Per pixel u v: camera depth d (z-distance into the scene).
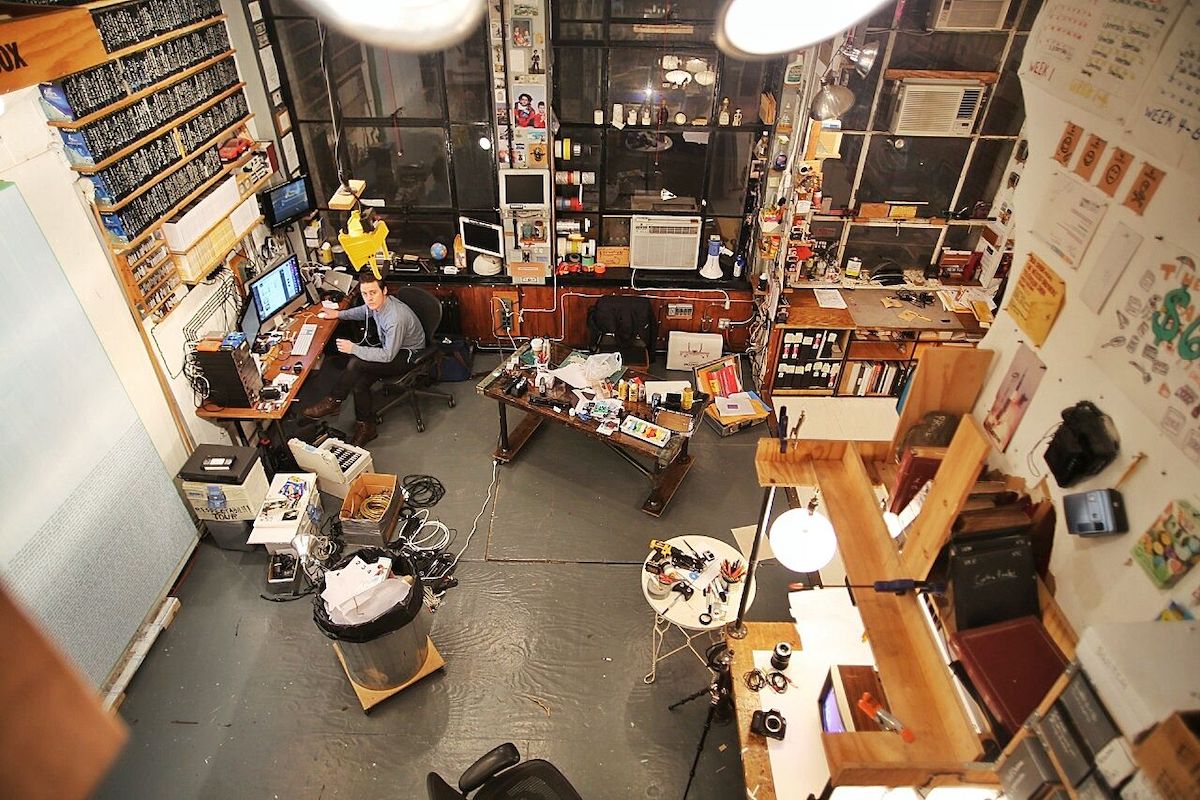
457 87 5.74
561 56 5.60
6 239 3.38
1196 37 1.63
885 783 1.96
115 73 3.94
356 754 3.82
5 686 0.37
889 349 6.04
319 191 6.34
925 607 2.27
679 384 5.55
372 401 5.84
